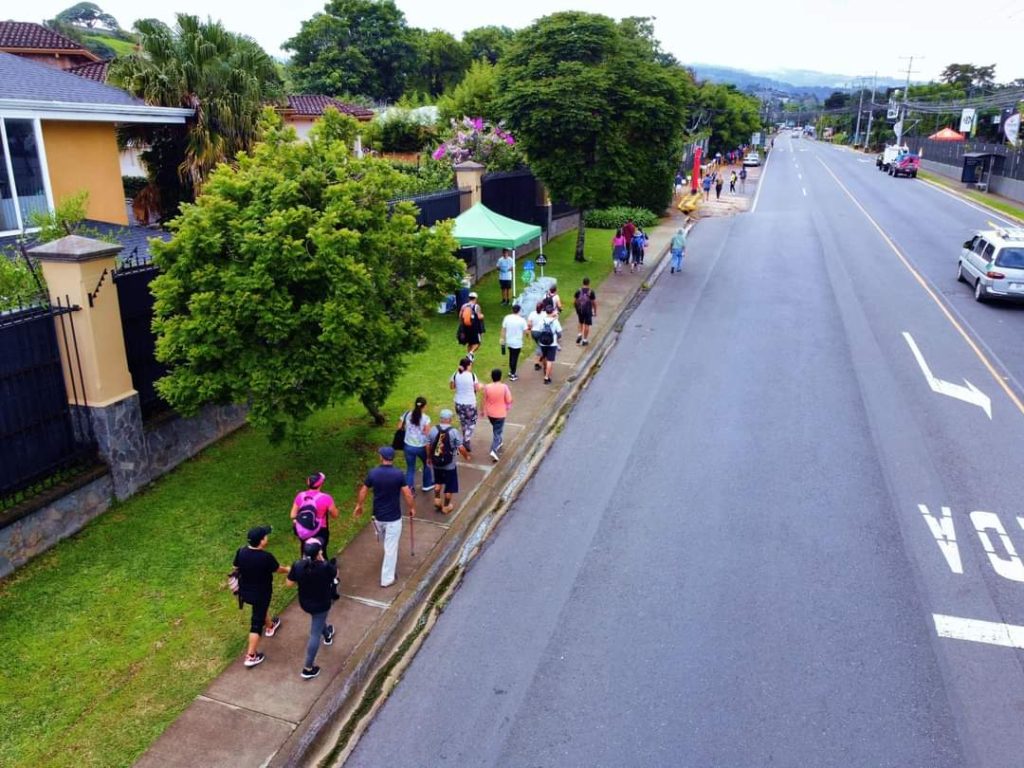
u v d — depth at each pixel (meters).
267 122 10.91
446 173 25.31
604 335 18.12
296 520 8.03
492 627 8.00
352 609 8.17
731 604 8.23
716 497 10.52
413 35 67.25
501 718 6.75
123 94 18.09
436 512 10.21
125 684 6.99
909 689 6.96
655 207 38.25
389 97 65.00
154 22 21.28
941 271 24.98
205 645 7.53
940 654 7.41
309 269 9.37
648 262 26.70
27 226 15.34
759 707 6.78
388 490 8.32
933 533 9.51
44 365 8.97
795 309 20.31
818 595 8.34
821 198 46.47
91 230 14.02
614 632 7.83
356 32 62.81
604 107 23.25
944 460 11.45
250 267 9.37
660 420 13.20
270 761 6.17
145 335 10.46
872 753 6.27
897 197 46.78
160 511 9.83
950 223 35.59
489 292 21.77
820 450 11.87
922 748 6.31
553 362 15.64
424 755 6.38
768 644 7.59
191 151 21.19
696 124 71.56
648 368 15.92
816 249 29.14
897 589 8.41
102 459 9.71
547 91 23.00
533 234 20.62
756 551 9.21
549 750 6.38
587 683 7.13
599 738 6.49
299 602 7.70
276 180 9.99
